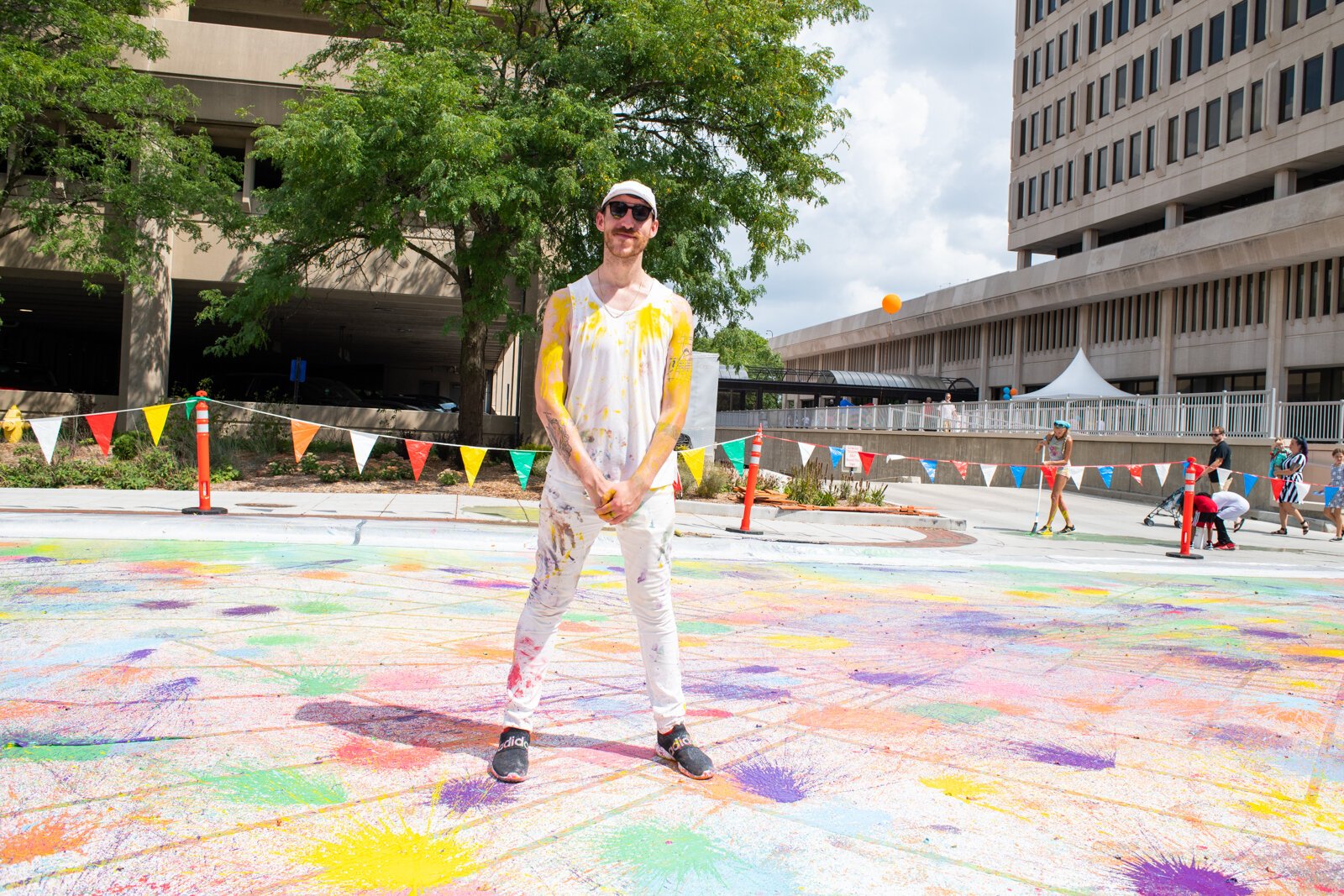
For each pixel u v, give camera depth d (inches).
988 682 175.8
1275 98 1390.3
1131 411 972.6
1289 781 125.1
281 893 81.8
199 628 185.3
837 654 196.2
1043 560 407.5
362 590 239.5
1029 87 2023.9
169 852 88.6
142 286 773.9
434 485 606.5
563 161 608.1
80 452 624.1
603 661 176.9
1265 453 806.5
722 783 114.0
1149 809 112.7
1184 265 1457.9
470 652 175.8
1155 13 1644.9
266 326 740.7
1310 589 353.1
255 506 430.3
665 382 117.2
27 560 265.0
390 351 1427.2
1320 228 1218.0
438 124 538.6
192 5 925.2
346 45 704.4
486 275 626.2
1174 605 294.5
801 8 631.2
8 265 810.2
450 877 86.3
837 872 90.9
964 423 1189.1
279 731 125.0
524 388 843.4
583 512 113.7
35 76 617.6
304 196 615.5
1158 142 1630.2
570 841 95.1
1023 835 102.9
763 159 675.4
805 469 705.6
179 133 830.5
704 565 341.4
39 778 105.6
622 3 609.9
